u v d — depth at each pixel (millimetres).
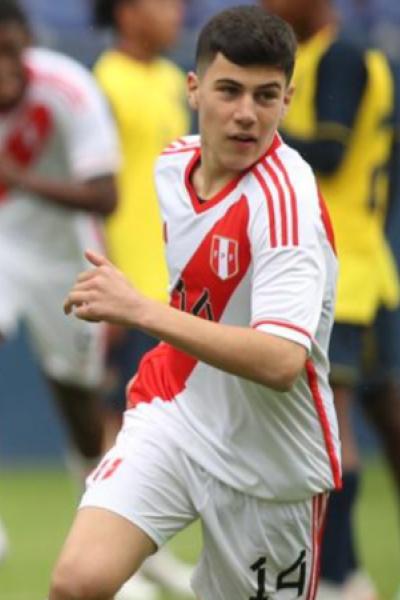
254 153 15789
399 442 25281
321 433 16453
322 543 23109
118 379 29219
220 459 16234
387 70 23844
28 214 28062
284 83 15789
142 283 29547
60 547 29938
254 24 15594
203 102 15906
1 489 37375
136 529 15922
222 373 16078
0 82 27000
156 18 30078
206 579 16891
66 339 28766
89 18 41250
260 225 15531
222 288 16094
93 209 27188
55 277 28438
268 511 16438
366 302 23453
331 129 22953
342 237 23469
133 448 16312
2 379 40062
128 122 29766
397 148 24391
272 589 16828
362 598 24016
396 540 31375
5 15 26828
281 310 15008
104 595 15625
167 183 16766
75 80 27344
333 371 23125
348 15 43250
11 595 25391
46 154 27672
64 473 39906
